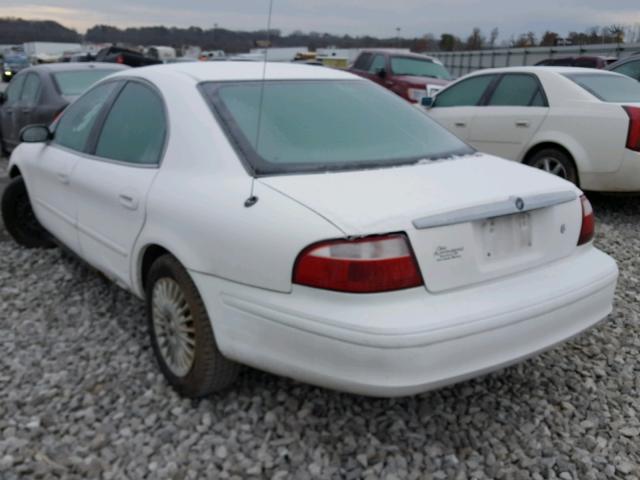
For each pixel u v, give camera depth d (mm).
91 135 4047
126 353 3621
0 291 4512
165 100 3383
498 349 2553
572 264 2961
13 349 3680
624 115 6266
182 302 3057
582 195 3104
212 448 2811
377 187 2717
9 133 9656
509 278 2721
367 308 2410
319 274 2445
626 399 3248
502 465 2738
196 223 2852
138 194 3258
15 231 5352
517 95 7391
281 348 2592
